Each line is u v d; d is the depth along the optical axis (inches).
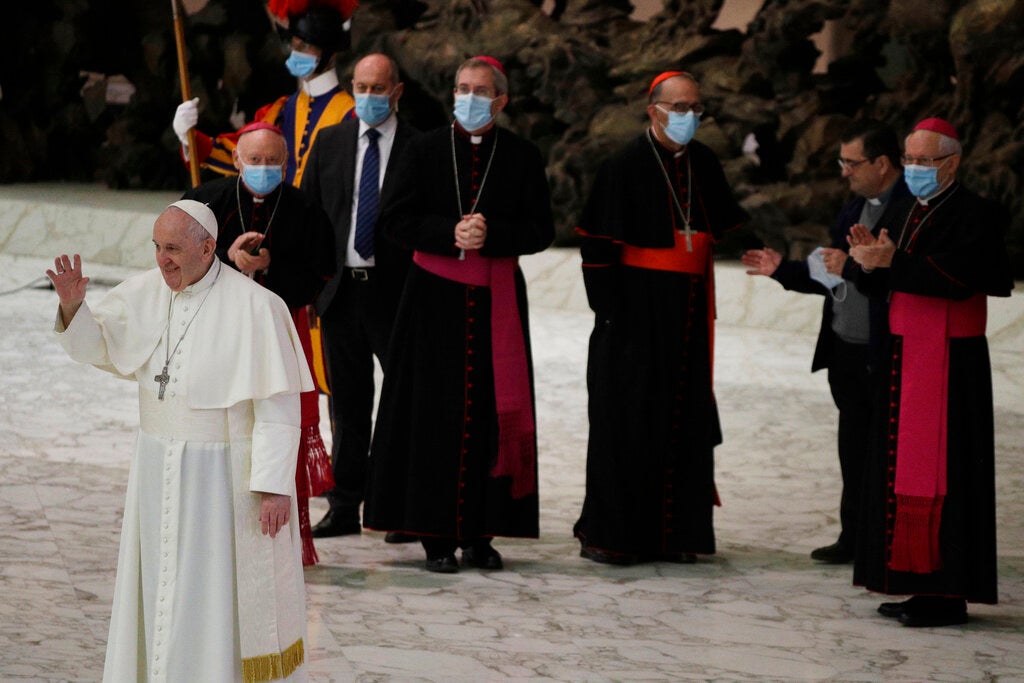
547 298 1818.4
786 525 982.4
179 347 566.6
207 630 560.1
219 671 558.6
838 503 1037.2
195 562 560.1
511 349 853.2
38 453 1096.8
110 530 912.3
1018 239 1651.1
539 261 1839.3
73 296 556.4
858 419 882.8
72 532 904.3
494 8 1951.3
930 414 765.3
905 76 1766.7
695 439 880.3
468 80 836.6
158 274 588.1
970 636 762.2
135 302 577.6
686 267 871.1
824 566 895.1
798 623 778.8
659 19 1894.7
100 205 2132.1
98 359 576.1
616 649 727.1
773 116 1801.2
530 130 1937.7
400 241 851.4
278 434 561.6
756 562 899.4
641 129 1830.7
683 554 900.6
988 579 773.3
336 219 924.0
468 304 851.4
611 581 851.4
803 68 1806.1
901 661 716.7
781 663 710.5
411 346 859.4
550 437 1209.4
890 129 857.5
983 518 771.4
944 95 1753.2
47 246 2102.6
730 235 1766.7
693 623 774.5
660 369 872.9
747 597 825.5
